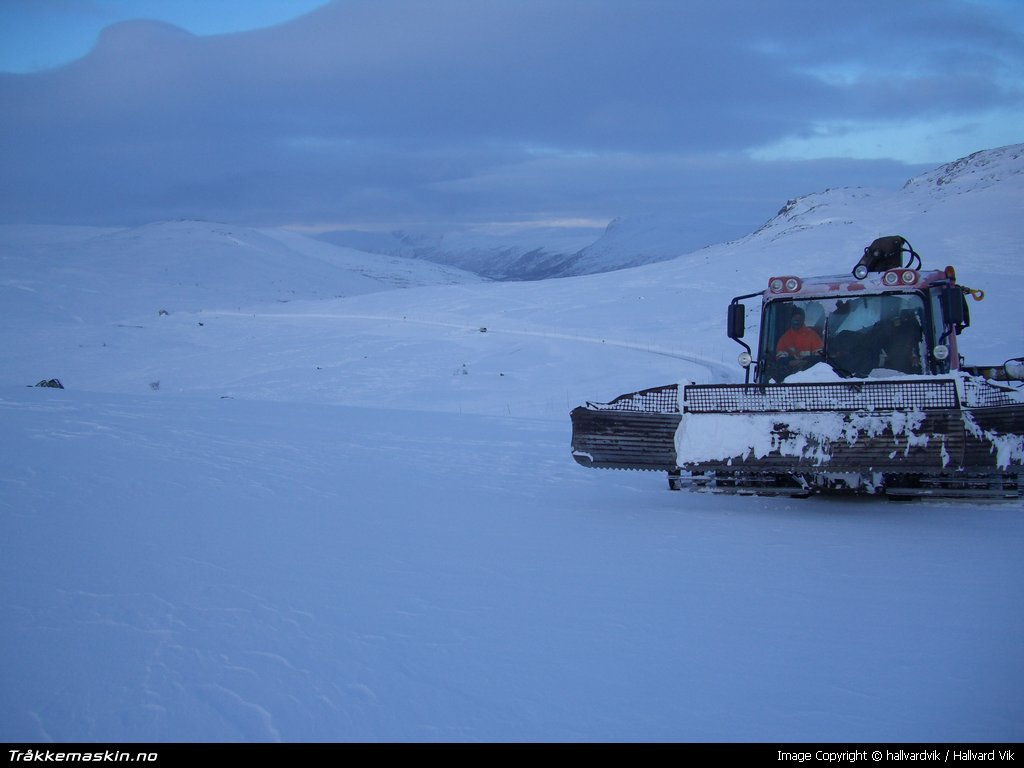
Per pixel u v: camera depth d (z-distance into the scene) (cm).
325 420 1748
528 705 404
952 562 656
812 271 8331
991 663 450
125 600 547
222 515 811
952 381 844
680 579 615
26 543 679
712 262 10288
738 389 908
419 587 591
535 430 1695
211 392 4884
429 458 1271
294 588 582
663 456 927
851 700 408
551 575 626
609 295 8794
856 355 1037
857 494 996
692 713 396
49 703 402
